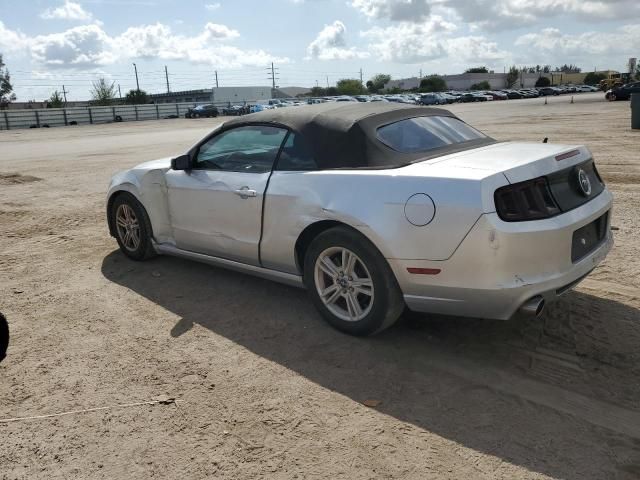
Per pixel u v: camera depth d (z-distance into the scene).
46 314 4.33
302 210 3.78
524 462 2.55
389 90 122.88
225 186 4.32
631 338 3.64
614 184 8.73
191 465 2.59
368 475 2.49
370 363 3.46
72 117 57.84
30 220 7.54
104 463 2.62
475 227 3.07
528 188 3.19
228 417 2.95
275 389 3.21
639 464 2.52
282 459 2.61
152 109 65.50
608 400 3.01
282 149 4.05
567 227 3.21
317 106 4.28
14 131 43.56
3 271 5.38
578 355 3.47
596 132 17.45
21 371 3.47
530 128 20.16
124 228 5.57
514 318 4.00
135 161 14.97
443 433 2.78
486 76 131.12
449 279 3.23
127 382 3.32
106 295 4.70
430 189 3.22
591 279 4.67
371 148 3.67
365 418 2.91
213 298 4.57
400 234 3.31
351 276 3.70
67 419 2.97
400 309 3.61
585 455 2.59
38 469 2.59
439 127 4.16
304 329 3.95
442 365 3.42
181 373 3.41
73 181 11.16
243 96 110.12
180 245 4.95
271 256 4.12
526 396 3.06
